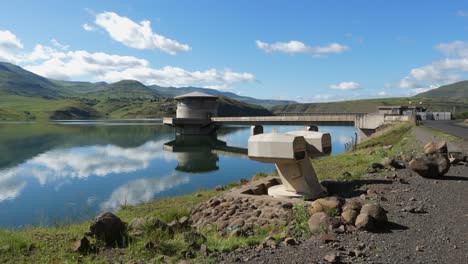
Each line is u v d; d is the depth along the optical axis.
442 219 7.91
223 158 42.94
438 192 10.47
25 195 23.53
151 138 72.56
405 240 6.66
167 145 57.75
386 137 35.38
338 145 53.28
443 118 62.03
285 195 11.31
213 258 6.18
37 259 6.84
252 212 10.48
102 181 28.19
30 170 33.44
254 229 9.11
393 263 5.67
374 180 12.48
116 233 7.73
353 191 11.31
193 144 61.72
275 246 6.61
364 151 25.88
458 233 6.99
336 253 6.04
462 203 9.22
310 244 6.61
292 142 10.92
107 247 7.39
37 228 11.52
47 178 29.58
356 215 7.57
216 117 84.81
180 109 86.94
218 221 10.57
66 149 50.69
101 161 39.66
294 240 6.76
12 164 36.91
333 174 15.27
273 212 10.05
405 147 22.34
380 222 7.36
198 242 7.29
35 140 62.94
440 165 12.45
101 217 7.82
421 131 31.36
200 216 11.56
